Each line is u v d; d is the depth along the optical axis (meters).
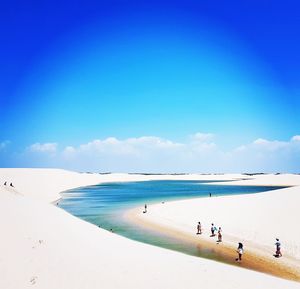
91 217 52.72
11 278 14.72
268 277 19.86
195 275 18.39
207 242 34.56
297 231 33.09
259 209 43.81
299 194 48.50
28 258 16.83
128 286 15.91
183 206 55.81
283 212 40.03
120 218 51.22
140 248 24.08
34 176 150.50
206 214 46.47
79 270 16.83
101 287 15.43
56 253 18.30
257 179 198.25
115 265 18.50
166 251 24.38
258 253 29.62
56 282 15.22
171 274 18.17
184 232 39.34
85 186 148.62
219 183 179.12
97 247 21.50
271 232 34.25
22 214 24.31
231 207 48.34
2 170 161.62
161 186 154.25
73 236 22.56
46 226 22.92
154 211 55.34
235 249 31.55
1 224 20.25
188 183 187.00
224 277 18.52
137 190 123.38
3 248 17.11
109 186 152.50
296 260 27.27
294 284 19.02
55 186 120.81
